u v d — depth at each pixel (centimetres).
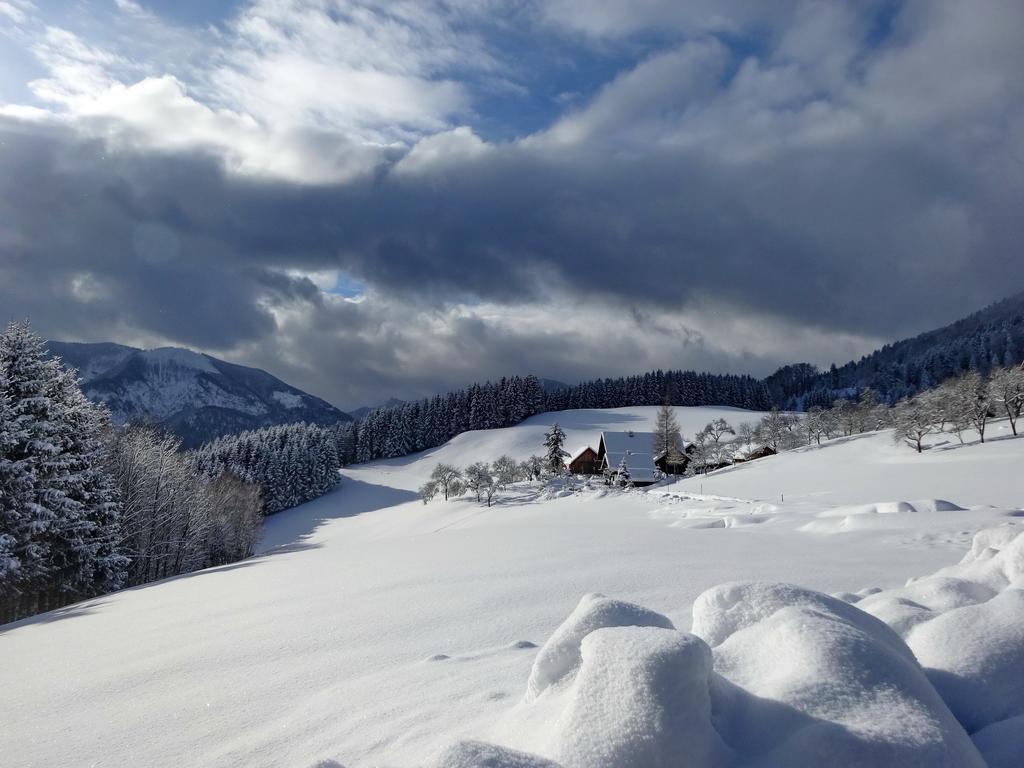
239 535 4944
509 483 6425
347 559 1506
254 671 531
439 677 404
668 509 2914
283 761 308
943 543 1054
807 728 158
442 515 5472
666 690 161
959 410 4741
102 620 1093
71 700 525
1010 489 2694
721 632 243
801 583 735
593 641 188
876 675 181
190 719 419
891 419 6306
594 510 3434
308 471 8606
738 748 163
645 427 11012
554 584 816
